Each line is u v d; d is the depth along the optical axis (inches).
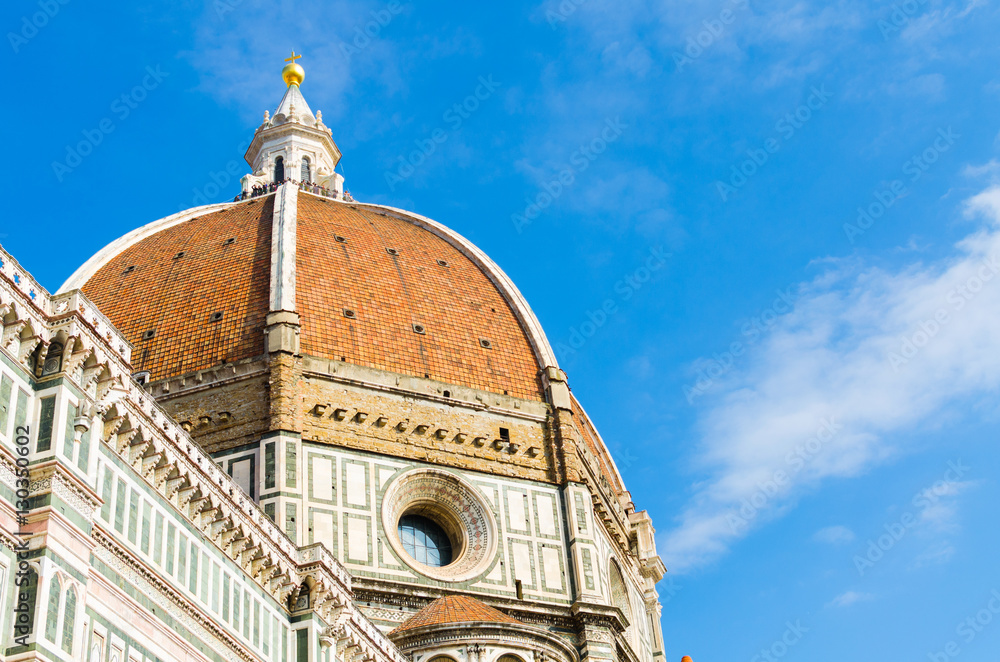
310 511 3528.5
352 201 5231.3
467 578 3627.0
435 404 3912.4
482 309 4303.6
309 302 3973.9
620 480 4724.4
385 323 4045.3
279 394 3683.6
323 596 2449.6
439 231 4756.4
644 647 4244.6
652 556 4569.4
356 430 3750.0
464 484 3799.2
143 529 2007.9
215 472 2293.3
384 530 3599.9
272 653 2317.9
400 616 3459.6
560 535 3848.4
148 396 2116.1
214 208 4820.4
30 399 1828.2
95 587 1840.6
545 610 3644.2
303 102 5851.4
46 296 1907.0
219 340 3895.2
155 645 1964.8
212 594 2161.7
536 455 3976.4
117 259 4441.4
